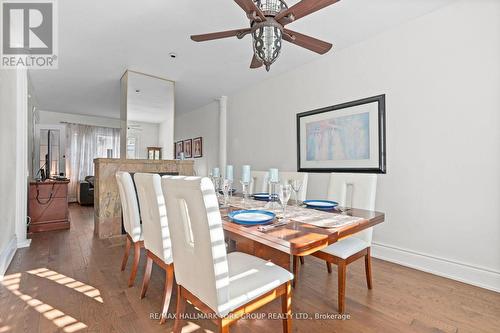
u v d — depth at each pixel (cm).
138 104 398
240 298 116
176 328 139
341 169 316
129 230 221
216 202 109
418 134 253
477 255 217
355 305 183
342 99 317
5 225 245
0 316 165
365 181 209
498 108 208
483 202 215
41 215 382
